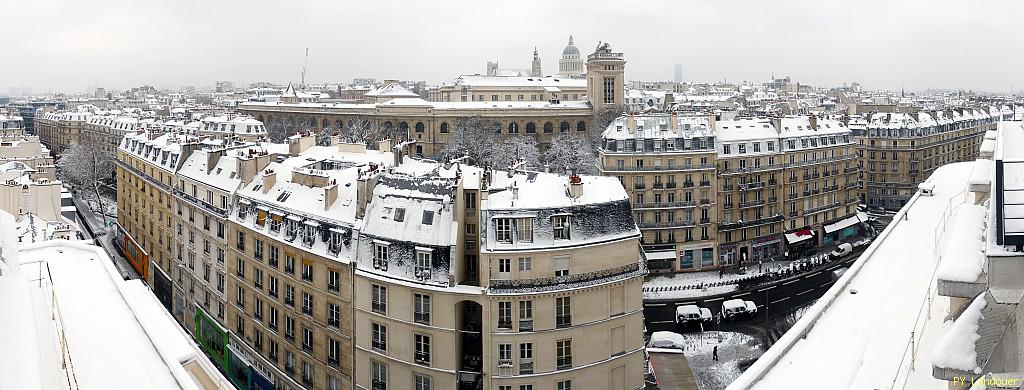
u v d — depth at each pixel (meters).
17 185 149.88
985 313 30.08
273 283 105.62
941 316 42.88
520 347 85.06
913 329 42.22
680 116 193.62
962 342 29.73
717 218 187.38
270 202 107.69
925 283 50.22
